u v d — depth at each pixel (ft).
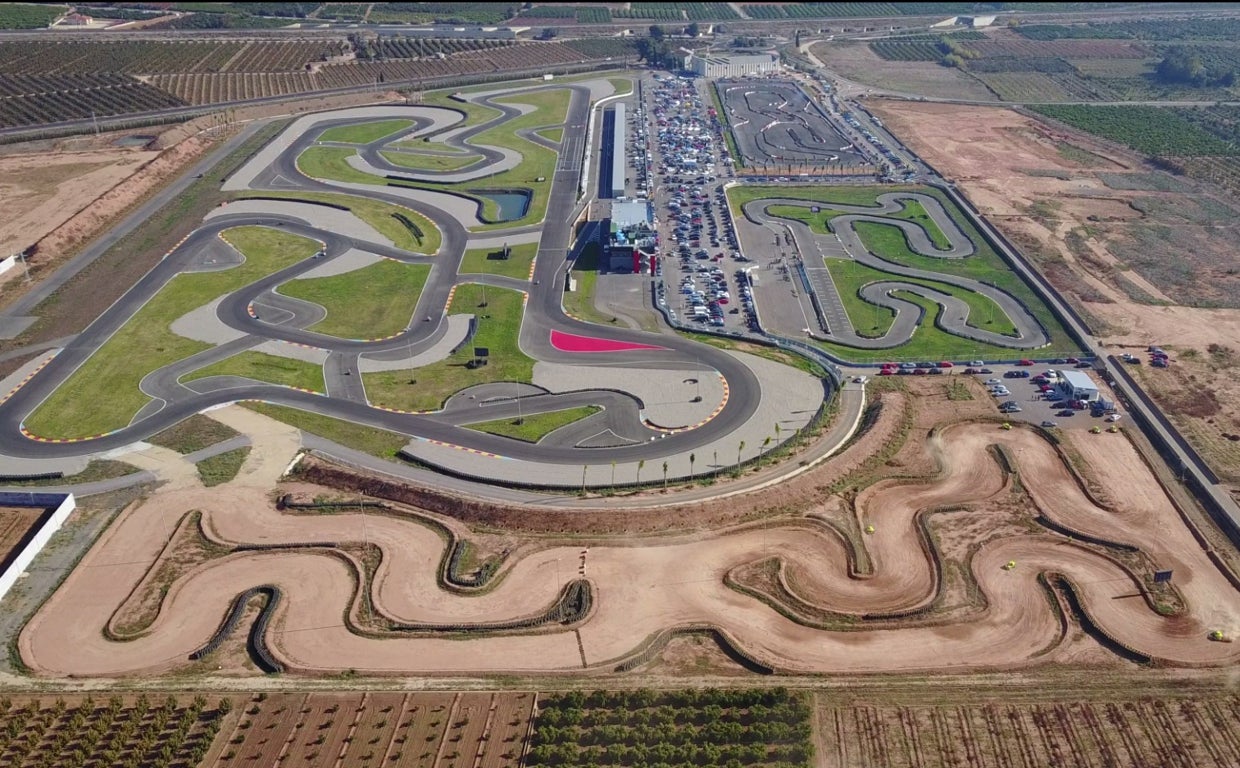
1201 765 260.21
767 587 327.67
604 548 345.10
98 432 417.08
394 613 316.40
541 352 483.92
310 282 562.25
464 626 309.63
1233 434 413.59
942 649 301.43
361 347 489.67
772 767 259.80
